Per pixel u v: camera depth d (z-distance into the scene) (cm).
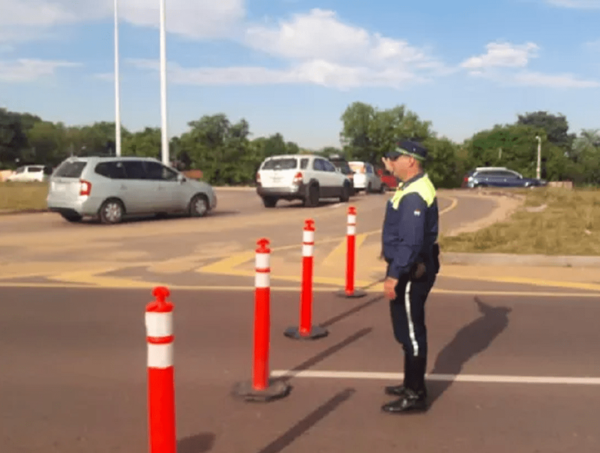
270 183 2106
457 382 468
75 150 11681
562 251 1032
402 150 397
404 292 400
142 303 718
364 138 9631
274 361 512
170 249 1146
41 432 377
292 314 668
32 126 11050
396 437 371
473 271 934
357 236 1338
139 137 9944
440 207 2031
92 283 834
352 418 398
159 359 263
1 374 482
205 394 439
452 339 582
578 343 572
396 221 394
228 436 371
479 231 1261
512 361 520
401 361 514
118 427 385
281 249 1146
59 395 439
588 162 10138
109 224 1562
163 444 265
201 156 8806
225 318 650
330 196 2239
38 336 585
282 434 374
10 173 6244
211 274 905
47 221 1645
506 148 10231
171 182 1702
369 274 917
